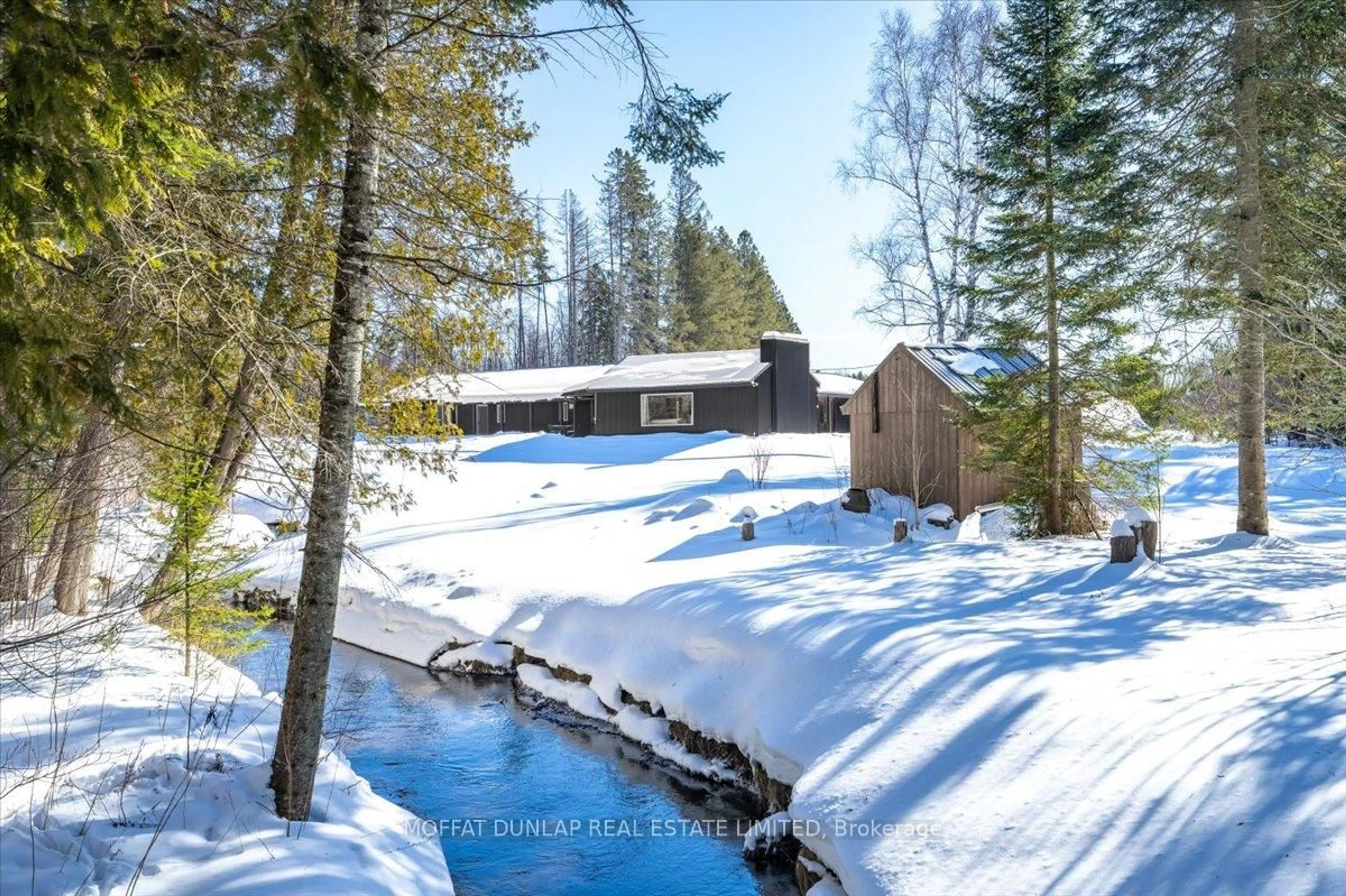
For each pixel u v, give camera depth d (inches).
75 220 136.0
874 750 246.2
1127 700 234.8
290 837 210.1
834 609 354.3
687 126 235.5
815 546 553.0
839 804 227.1
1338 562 407.8
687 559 542.9
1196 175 469.7
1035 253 551.2
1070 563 423.8
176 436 227.6
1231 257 460.8
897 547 507.8
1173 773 195.6
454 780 339.9
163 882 181.0
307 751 227.3
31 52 121.7
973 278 599.8
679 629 391.2
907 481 686.5
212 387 197.5
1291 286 418.0
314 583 229.8
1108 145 495.2
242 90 158.9
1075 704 237.6
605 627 438.0
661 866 269.3
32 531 278.4
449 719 410.0
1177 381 538.9
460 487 939.3
